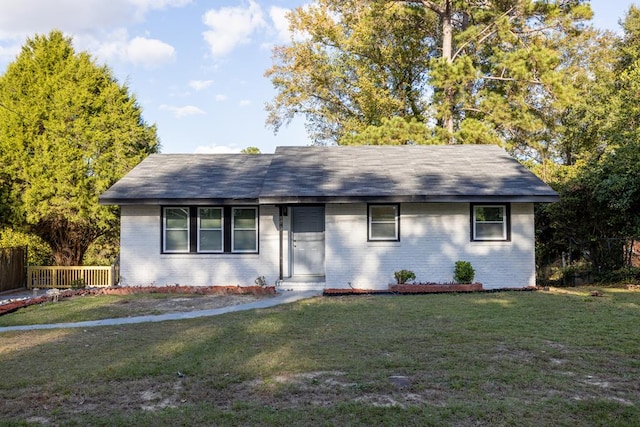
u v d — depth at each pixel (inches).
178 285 607.8
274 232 621.9
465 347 294.8
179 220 621.9
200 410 202.7
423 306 444.1
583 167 740.7
